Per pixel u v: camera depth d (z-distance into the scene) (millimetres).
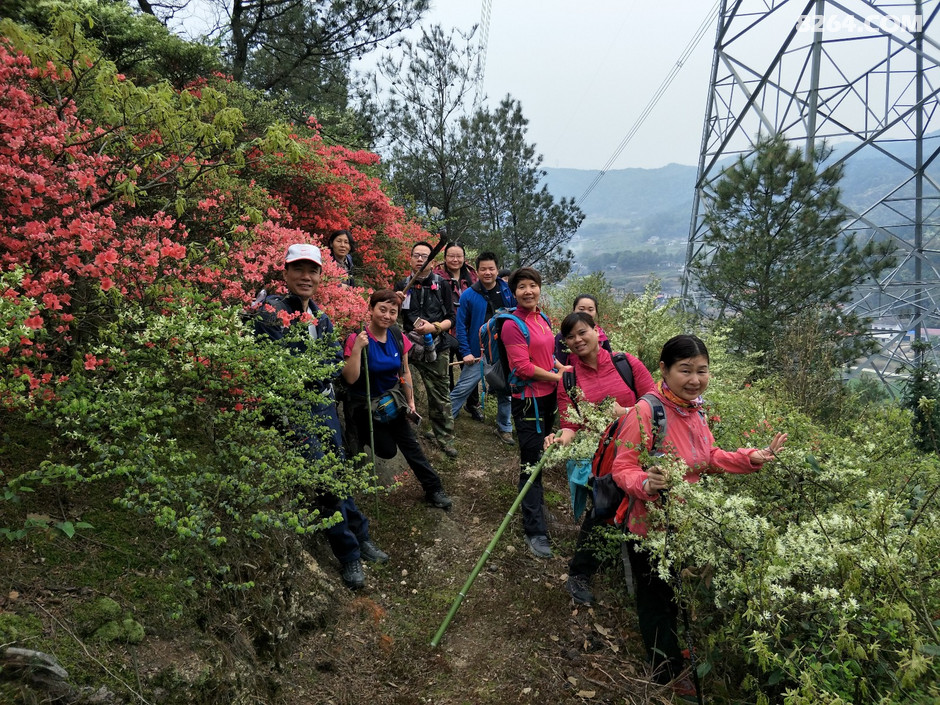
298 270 3156
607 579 3492
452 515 4250
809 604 2195
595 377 3572
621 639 3064
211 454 2727
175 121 3199
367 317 4320
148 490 2309
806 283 10781
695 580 2645
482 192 17312
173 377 2453
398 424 4070
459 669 2820
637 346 6301
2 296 2055
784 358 7254
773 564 2018
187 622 2107
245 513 2590
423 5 12000
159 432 2658
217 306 2588
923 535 2000
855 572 1905
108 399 2240
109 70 2979
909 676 1663
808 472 2654
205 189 3912
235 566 2471
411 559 3670
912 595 1966
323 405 3225
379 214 7859
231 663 2166
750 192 11484
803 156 11625
